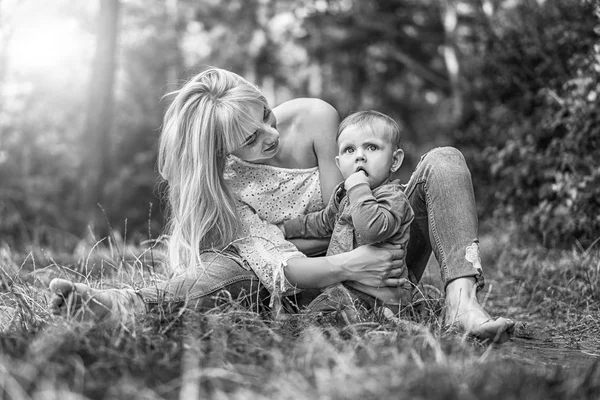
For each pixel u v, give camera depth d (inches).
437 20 575.8
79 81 521.0
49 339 78.2
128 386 66.7
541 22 237.9
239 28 678.5
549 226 196.7
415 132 664.4
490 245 224.7
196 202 108.5
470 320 98.0
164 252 123.4
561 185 192.1
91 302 92.5
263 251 110.1
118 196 510.6
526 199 219.3
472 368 72.2
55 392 64.7
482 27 288.4
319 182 119.6
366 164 110.0
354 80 690.8
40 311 103.9
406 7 587.2
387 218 103.9
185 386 67.9
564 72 216.1
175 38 659.4
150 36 658.8
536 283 154.3
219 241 112.7
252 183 118.3
